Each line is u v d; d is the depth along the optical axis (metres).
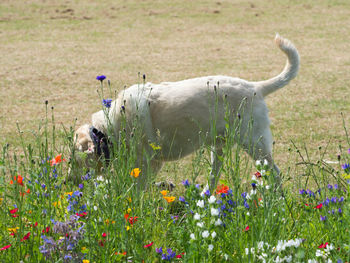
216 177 5.14
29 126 11.91
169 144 7.21
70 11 31.20
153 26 27.73
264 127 7.23
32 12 30.88
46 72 18.30
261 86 7.52
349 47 22.39
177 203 6.44
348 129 11.35
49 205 4.73
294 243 3.97
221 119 7.07
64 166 7.44
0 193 5.51
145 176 6.90
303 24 27.89
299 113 12.82
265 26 27.56
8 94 15.30
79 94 15.25
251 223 4.59
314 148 9.99
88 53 21.72
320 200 5.21
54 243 4.26
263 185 4.61
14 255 4.36
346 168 5.16
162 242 4.83
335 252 4.19
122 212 4.57
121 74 17.91
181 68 18.83
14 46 23.16
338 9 31.92
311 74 17.62
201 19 29.41
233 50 22.16
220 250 4.50
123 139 5.58
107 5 33.12
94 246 4.34
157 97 7.13
